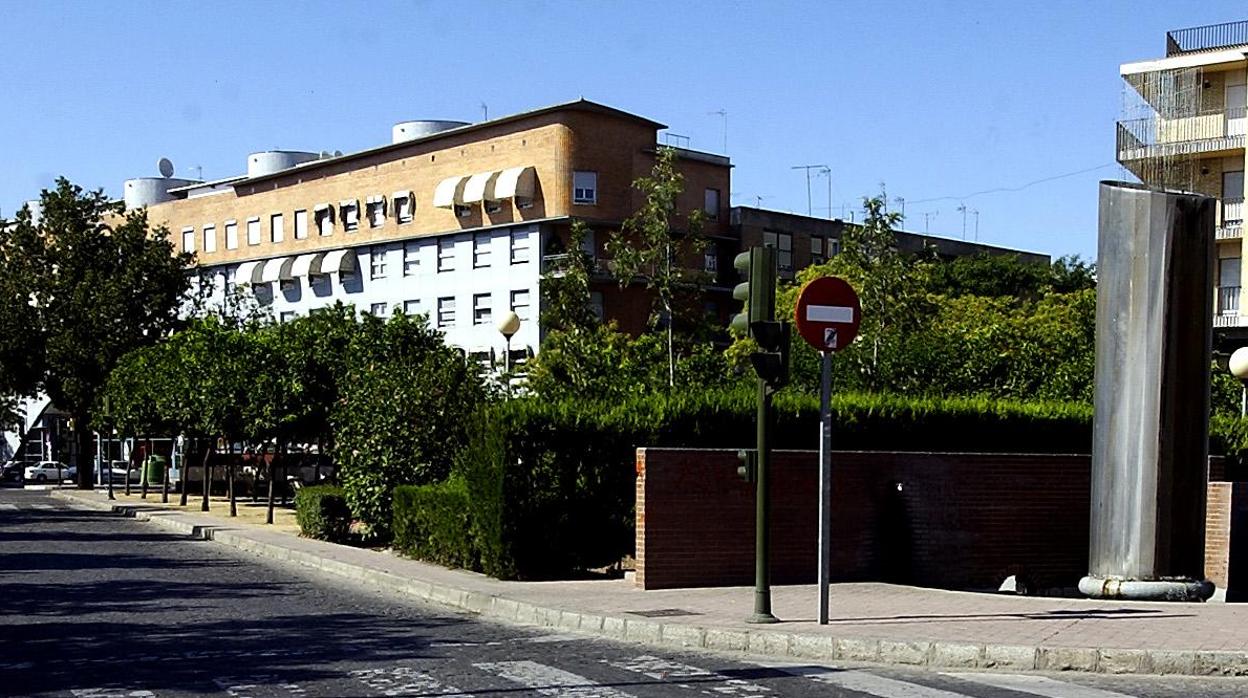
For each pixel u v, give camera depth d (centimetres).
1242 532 1533
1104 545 1422
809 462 1555
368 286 6372
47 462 7044
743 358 3253
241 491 4403
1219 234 4606
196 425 3191
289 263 6694
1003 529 1616
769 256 1198
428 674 973
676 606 1301
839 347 1186
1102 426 1434
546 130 5684
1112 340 1433
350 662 1032
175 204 7431
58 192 4944
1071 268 7425
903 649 1041
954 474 1603
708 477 1495
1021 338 3428
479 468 1659
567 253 4916
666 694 891
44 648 1109
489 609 1396
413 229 6166
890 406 1781
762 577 1186
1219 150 4578
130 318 4825
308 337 3091
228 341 3117
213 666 1012
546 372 2648
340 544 2270
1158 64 4734
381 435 2173
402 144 6216
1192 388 1411
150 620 1307
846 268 3544
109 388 4053
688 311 3891
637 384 2541
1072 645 1013
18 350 4769
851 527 1573
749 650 1106
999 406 1866
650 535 1466
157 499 4297
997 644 1020
